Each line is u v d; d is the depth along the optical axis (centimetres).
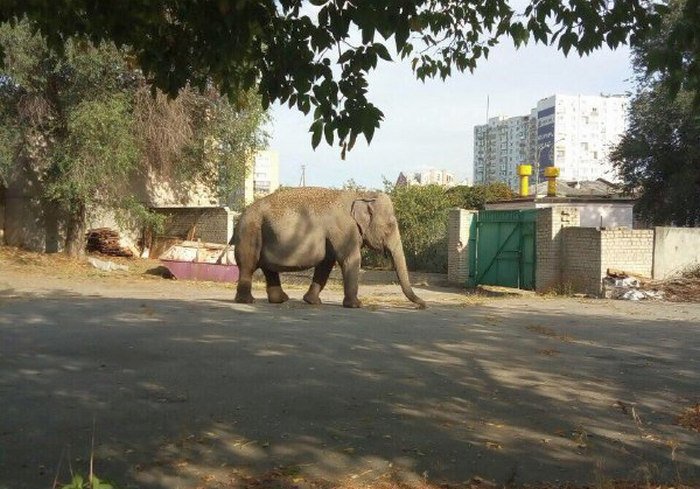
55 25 546
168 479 491
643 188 3005
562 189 3706
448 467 521
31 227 2750
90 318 1152
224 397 688
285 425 607
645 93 2809
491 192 3412
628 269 1872
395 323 1178
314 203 1393
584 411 676
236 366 814
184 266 2405
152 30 547
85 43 593
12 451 536
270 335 1009
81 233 2572
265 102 474
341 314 1272
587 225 2664
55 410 639
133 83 2448
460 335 1077
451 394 721
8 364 810
